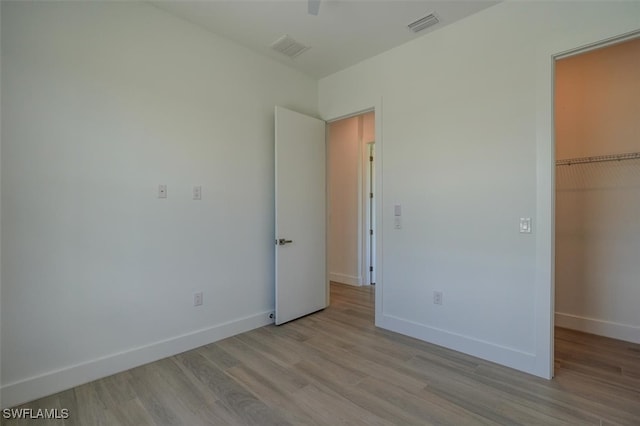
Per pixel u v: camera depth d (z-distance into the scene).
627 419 1.81
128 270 2.38
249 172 3.16
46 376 2.04
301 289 3.52
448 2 2.42
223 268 2.96
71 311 2.14
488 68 2.51
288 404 1.97
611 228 2.97
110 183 2.29
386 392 2.09
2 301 1.90
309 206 3.61
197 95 2.76
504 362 2.45
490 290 2.52
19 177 1.94
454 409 1.91
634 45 2.85
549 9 2.23
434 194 2.83
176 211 2.63
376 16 2.59
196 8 2.50
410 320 3.02
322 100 3.81
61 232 2.09
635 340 2.84
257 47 3.11
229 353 2.66
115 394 2.06
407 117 3.01
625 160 2.90
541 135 2.26
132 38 2.38
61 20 2.08
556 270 3.27
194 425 1.79
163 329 2.57
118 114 2.32
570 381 2.21
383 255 3.21
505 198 2.44
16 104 1.93
